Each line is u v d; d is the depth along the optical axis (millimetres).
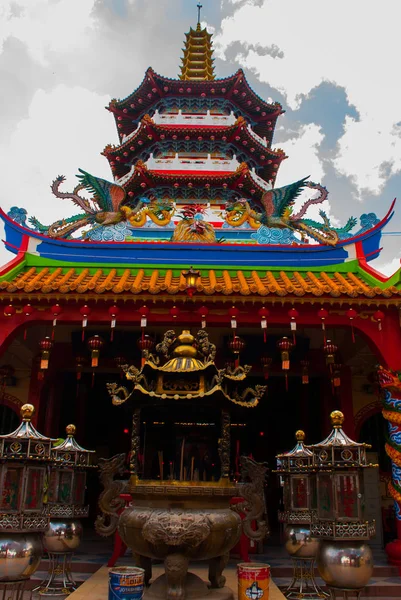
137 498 7309
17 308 12234
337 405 16453
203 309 12133
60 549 8930
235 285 12688
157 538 6566
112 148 23391
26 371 16516
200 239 14953
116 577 6176
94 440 18438
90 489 17984
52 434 16172
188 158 22594
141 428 7676
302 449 9680
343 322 12312
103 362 15812
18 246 14539
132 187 20984
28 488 7031
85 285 12219
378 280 13195
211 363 7551
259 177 22641
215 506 7094
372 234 14641
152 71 23656
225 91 24266
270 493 18125
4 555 6684
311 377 17453
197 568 10039
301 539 8961
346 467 7281
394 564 10930
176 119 22906
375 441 16391
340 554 6961
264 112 25031
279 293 11789
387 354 12078
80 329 14820
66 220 14906
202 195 20859
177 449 7520
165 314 12352
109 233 15094
